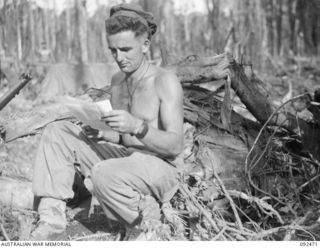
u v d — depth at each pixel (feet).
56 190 10.16
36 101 18.76
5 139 13.52
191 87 13.96
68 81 21.49
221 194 11.43
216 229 10.18
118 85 10.57
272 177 12.51
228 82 13.23
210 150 12.25
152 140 9.45
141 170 9.63
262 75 24.91
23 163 12.75
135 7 9.73
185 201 10.64
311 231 10.63
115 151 10.51
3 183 11.78
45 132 10.36
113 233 10.59
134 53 9.71
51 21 23.54
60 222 10.19
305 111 15.17
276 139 13.32
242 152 12.59
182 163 10.59
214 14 25.05
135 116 10.05
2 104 10.95
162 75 9.89
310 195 12.32
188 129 12.69
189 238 10.26
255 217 11.63
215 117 13.26
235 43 25.02
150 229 9.66
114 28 9.58
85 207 11.68
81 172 11.02
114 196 9.57
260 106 13.35
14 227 10.57
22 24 22.94
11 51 22.67
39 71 22.56
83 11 23.66
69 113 13.30
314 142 13.12
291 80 24.85
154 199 9.82
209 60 13.41
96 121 9.42
